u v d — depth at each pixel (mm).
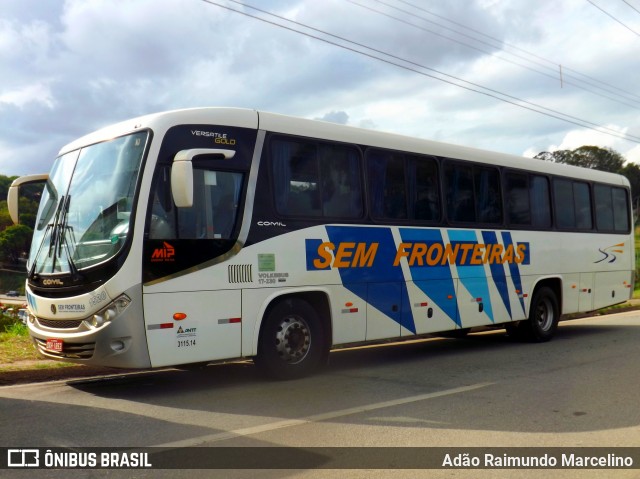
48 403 7281
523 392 7883
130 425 6309
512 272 12148
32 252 8375
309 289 8750
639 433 6066
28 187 9305
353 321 9305
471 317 11250
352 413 6809
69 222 7871
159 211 7477
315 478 4844
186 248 7621
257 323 8195
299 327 8734
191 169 7297
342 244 9211
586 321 17516
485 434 6023
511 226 12195
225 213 8031
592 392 7867
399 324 9961
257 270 8219
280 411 6898
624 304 21750
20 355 9742
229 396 7664
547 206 13203
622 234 15344
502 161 12180
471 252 11305
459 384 8414
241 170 8219
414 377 8961
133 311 7184
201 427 6238
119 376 9117
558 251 13297
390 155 10109
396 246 9977
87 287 7363
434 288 10570
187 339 7551
